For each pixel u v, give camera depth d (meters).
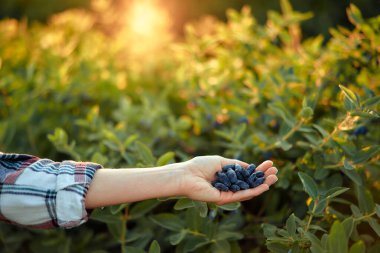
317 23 3.41
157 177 1.22
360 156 1.40
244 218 1.60
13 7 3.87
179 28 3.91
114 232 1.50
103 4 2.98
